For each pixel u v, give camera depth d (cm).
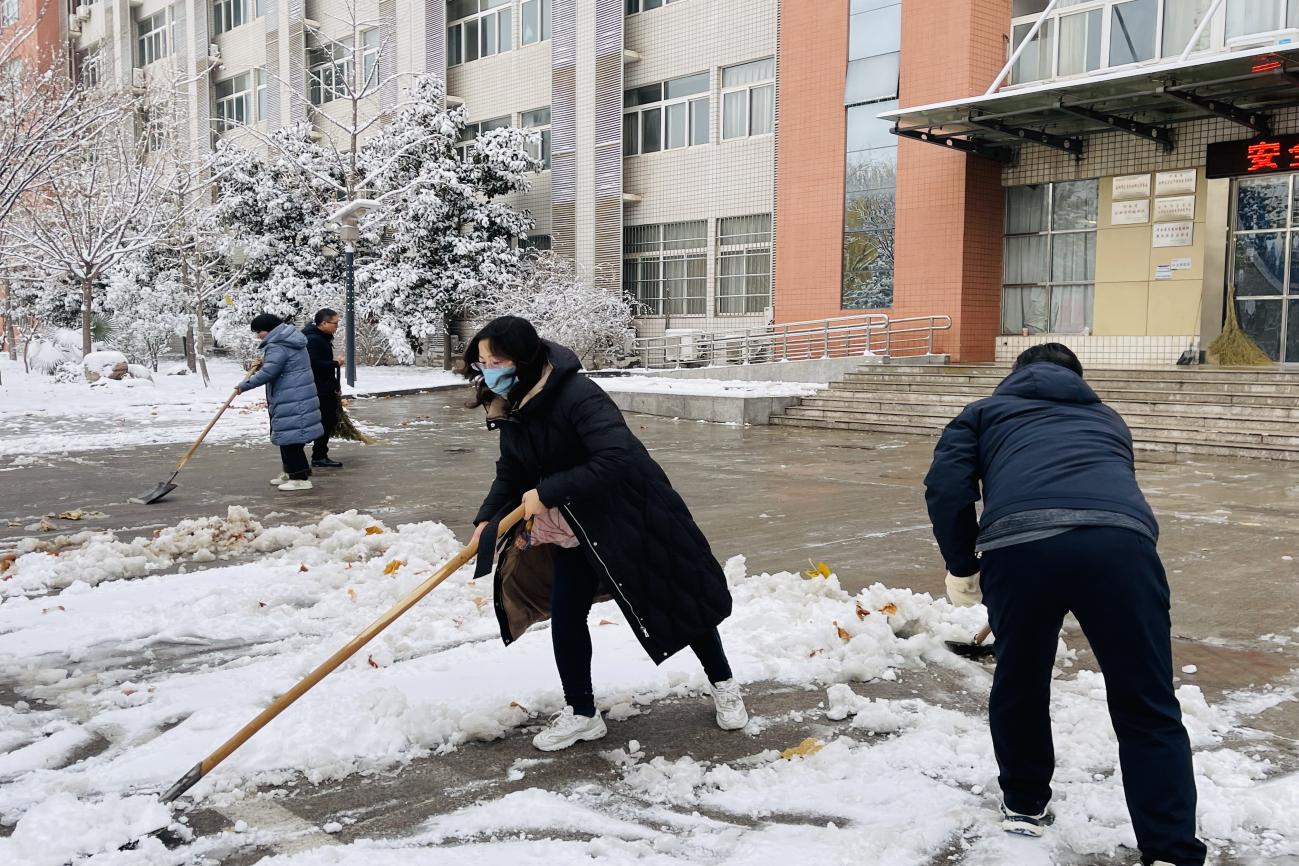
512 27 2889
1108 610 259
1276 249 1570
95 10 4381
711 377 2034
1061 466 276
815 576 561
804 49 2084
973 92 1809
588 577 359
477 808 308
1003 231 1906
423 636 480
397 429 1552
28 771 342
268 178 2930
